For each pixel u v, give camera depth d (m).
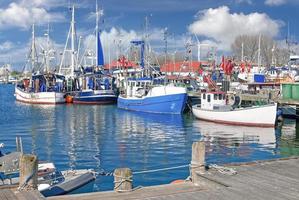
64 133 36.59
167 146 29.36
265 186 11.80
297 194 11.11
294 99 42.78
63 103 70.75
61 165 23.00
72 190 15.90
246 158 25.05
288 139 32.59
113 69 82.69
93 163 23.52
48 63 85.12
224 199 10.78
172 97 51.72
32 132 37.41
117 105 64.81
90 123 44.28
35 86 75.38
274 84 59.91
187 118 48.19
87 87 74.81
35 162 11.57
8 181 14.88
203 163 13.05
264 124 39.03
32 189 11.51
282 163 14.57
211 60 79.06
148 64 67.56
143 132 37.06
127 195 11.30
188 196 11.10
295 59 75.50
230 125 41.19
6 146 29.89
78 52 80.06
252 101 48.53
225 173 12.91
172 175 20.05
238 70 86.56
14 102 76.69
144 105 55.44
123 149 28.16
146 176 19.84
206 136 34.31
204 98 45.34
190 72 81.94
